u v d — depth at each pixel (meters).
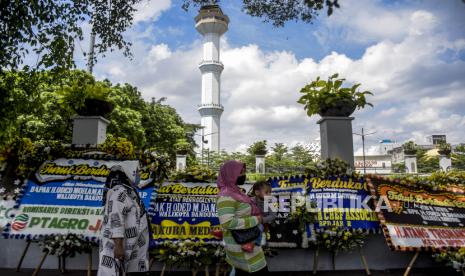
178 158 25.50
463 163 55.03
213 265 6.13
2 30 6.06
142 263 3.98
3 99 6.27
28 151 6.33
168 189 6.43
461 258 5.84
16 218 5.86
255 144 29.09
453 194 6.94
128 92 31.59
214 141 93.69
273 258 6.40
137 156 6.44
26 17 6.12
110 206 3.84
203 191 6.46
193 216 6.20
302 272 6.36
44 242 5.66
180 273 6.16
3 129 6.21
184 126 44.38
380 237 6.63
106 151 6.54
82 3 6.77
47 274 5.95
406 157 35.69
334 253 6.43
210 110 94.81
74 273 6.03
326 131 7.29
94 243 5.70
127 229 3.87
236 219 3.62
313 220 6.21
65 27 6.70
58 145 6.53
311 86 7.47
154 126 34.94
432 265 6.71
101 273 3.75
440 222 6.48
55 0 6.44
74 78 7.50
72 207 5.98
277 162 47.81
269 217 5.05
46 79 6.94
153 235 5.95
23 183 6.18
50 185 6.16
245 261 3.63
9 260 6.27
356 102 7.35
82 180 6.22
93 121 7.02
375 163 87.00
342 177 6.62
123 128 26.45
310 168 6.68
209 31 96.00
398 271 6.44
